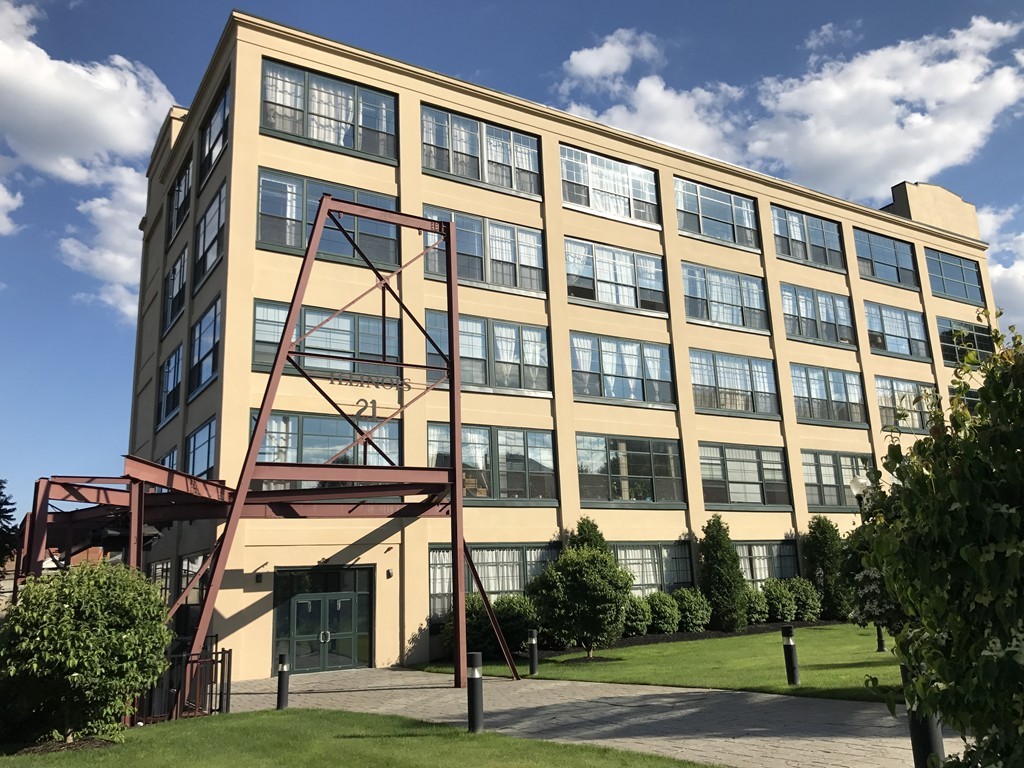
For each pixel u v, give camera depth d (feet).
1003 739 10.16
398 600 70.69
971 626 10.69
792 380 104.58
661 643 75.25
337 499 70.13
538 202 89.10
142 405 101.86
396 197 79.15
